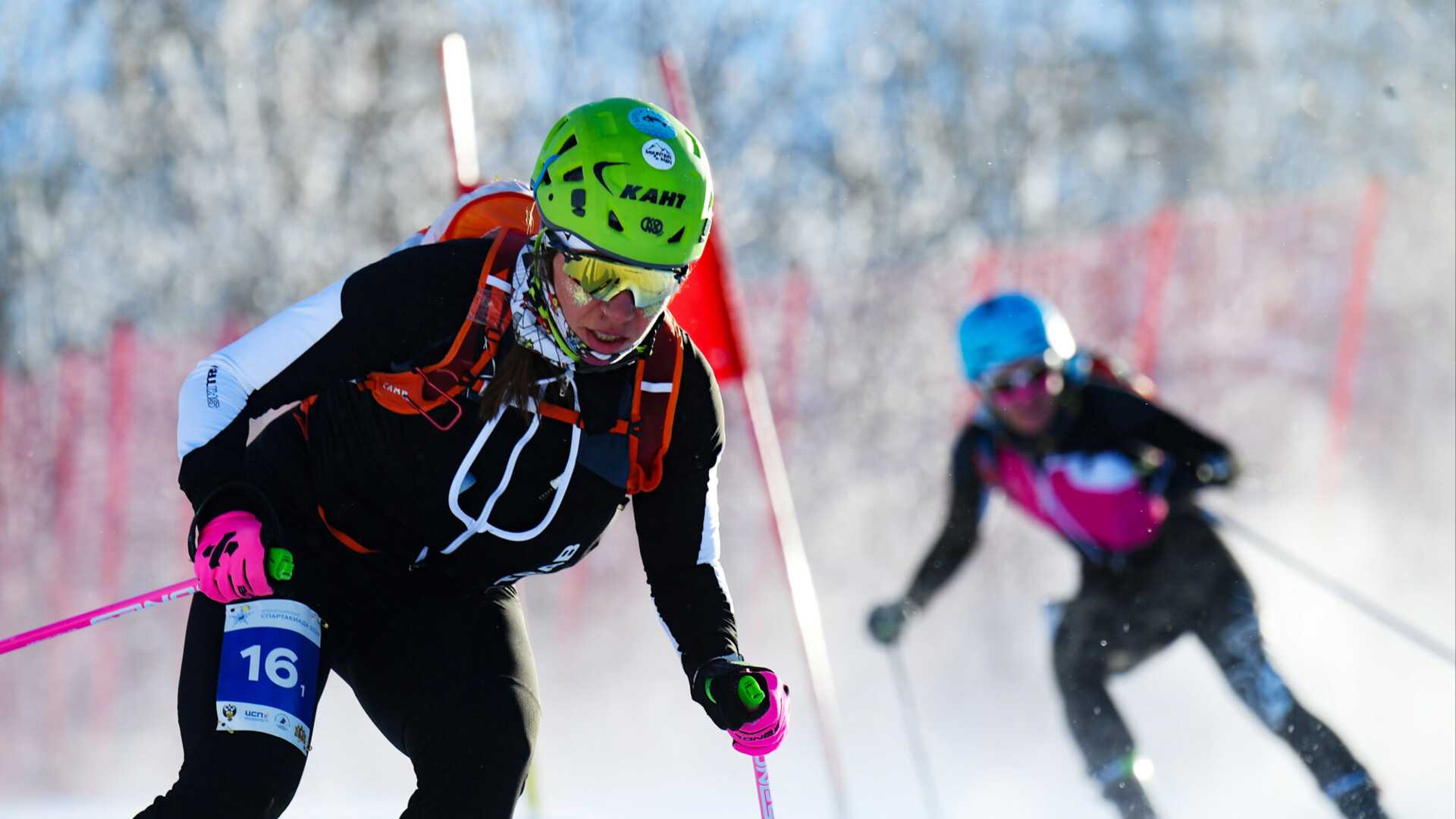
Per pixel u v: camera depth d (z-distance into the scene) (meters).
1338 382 38.81
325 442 8.44
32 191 39.81
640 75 45.31
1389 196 41.03
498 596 8.99
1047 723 24.39
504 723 8.09
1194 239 39.75
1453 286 40.12
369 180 43.09
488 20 44.66
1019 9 48.34
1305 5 50.69
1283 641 24.70
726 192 44.75
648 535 8.83
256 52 42.84
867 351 38.59
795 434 37.53
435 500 8.27
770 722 8.41
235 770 7.69
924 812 18.12
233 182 41.66
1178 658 22.62
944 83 47.03
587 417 8.15
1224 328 39.28
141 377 34.31
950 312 39.34
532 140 44.47
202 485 7.89
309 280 41.75
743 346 14.66
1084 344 39.28
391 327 7.88
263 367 8.00
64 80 41.09
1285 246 39.88
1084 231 43.16
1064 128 47.91
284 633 8.23
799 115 45.91
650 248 7.46
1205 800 17.45
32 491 32.88
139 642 31.64
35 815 17.41
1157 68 49.91
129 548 33.03
